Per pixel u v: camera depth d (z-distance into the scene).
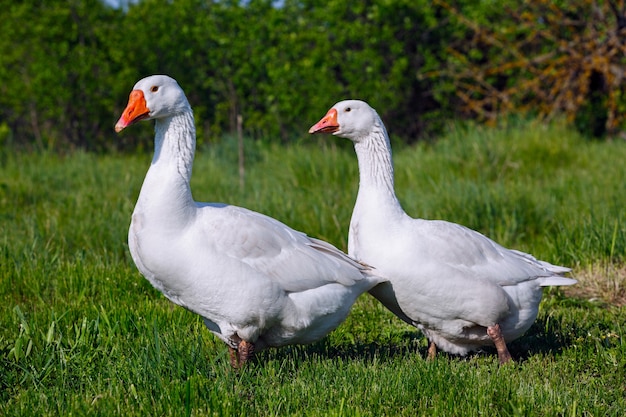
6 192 11.41
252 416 4.47
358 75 19.39
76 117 22.06
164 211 4.96
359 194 5.65
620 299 7.34
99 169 14.27
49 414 4.44
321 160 12.88
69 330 5.88
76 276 7.27
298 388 4.82
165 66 22.47
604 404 4.74
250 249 4.98
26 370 5.00
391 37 19.52
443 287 5.32
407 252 5.30
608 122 17.45
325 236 8.96
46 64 20.23
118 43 21.23
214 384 4.74
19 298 7.11
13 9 20.69
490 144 13.23
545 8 18.69
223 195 11.64
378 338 6.41
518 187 10.73
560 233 8.67
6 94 21.33
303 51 19.72
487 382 4.90
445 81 20.53
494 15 19.77
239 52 20.12
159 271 5.00
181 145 5.16
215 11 20.44
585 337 6.15
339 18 19.05
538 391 4.80
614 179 11.62
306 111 19.25
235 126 21.02
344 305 5.25
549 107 17.50
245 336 5.14
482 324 5.48
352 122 5.61
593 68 17.20
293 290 5.07
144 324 5.93
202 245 4.93
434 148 14.82
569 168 12.88
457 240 5.43
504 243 8.86
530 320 5.73
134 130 22.45
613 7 17.25
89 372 5.10
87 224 9.16
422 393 4.75
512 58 19.86
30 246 8.14
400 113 21.12
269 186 12.13
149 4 21.53
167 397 4.59
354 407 4.51
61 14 20.50
